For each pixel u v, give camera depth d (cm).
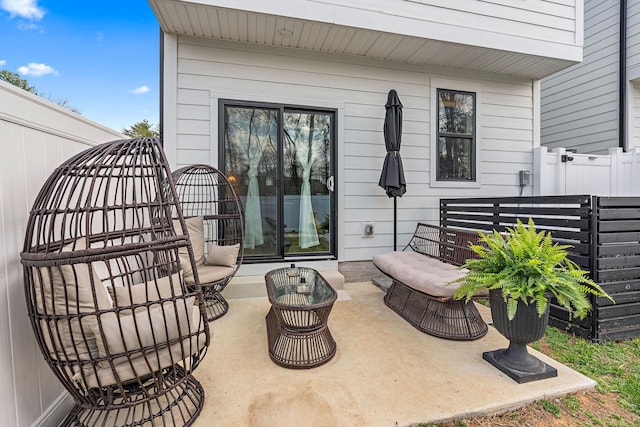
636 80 562
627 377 209
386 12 353
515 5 397
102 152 159
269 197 398
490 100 476
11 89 144
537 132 496
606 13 596
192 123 370
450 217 426
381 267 333
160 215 173
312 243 416
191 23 336
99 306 150
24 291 148
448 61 434
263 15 320
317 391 191
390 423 165
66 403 179
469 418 173
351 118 420
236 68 379
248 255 392
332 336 264
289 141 405
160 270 273
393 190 392
